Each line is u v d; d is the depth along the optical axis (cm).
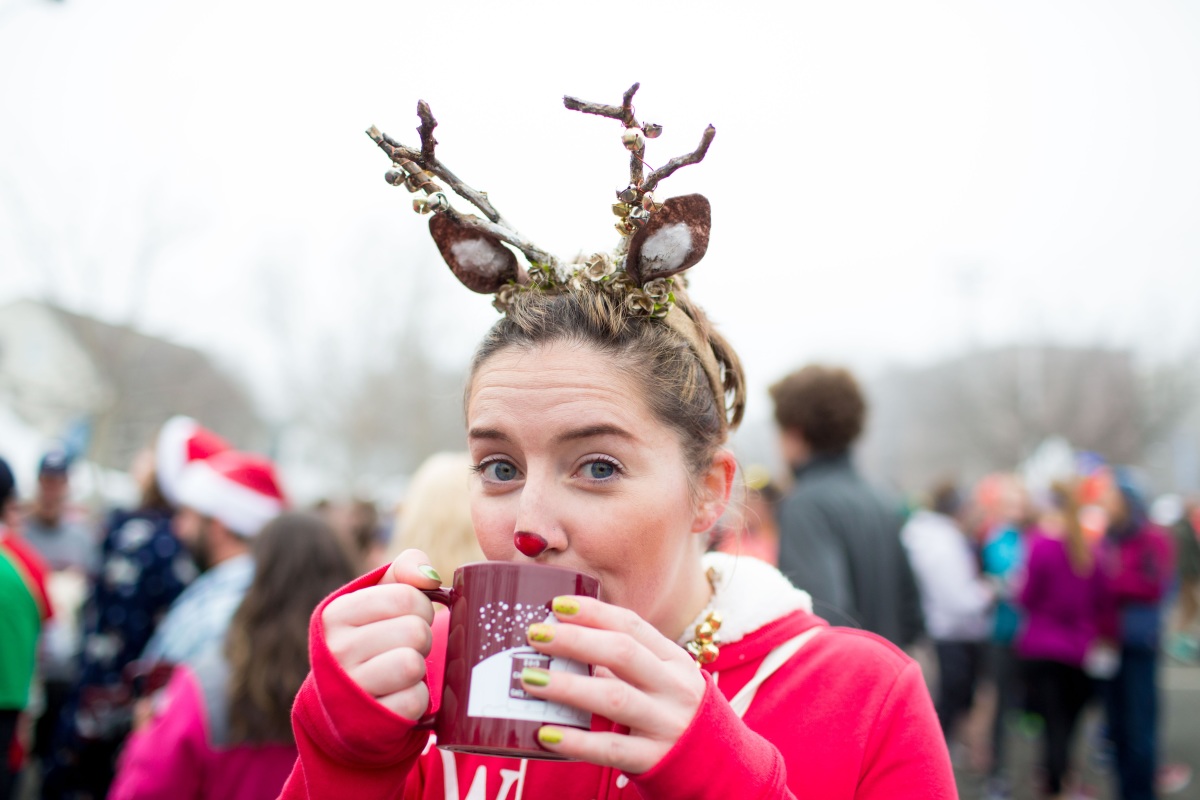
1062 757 617
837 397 333
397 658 109
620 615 106
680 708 104
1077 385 2764
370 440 3384
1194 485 3231
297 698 116
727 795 102
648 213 125
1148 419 2738
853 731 133
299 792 124
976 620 692
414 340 3434
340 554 274
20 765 397
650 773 101
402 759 116
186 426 465
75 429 1348
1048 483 640
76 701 432
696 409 132
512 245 134
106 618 435
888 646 146
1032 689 627
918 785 130
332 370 3441
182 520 405
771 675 139
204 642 315
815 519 317
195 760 248
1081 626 599
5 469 431
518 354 126
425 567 118
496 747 107
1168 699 1106
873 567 321
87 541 718
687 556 141
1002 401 2873
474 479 133
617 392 123
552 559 121
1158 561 588
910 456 4016
